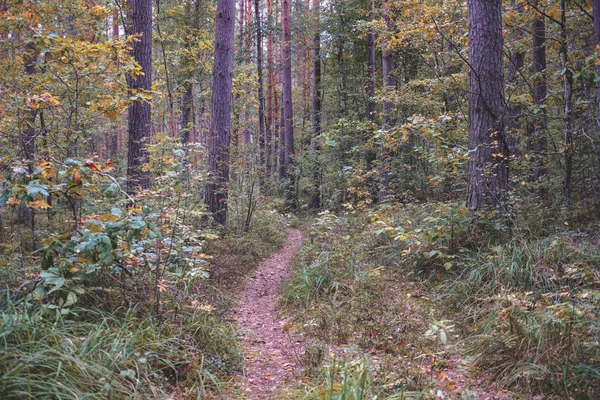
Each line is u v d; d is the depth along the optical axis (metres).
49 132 7.42
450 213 6.59
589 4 8.06
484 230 6.41
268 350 4.83
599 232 5.87
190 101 18.08
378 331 4.88
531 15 8.24
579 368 3.28
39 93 6.59
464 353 4.11
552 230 6.16
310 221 18.53
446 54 10.20
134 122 9.02
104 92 7.01
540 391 3.33
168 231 5.02
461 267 6.00
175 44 16.09
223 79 11.84
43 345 3.02
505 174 6.73
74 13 8.62
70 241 3.87
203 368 3.90
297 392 3.60
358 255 7.60
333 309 5.70
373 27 12.60
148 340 3.82
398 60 16.83
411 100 11.33
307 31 22.94
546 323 3.81
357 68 21.80
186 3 18.02
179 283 5.95
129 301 4.40
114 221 3.95
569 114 7.22
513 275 5.05
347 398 3.18
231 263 8.82
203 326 4.42
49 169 4.05
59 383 2.68
